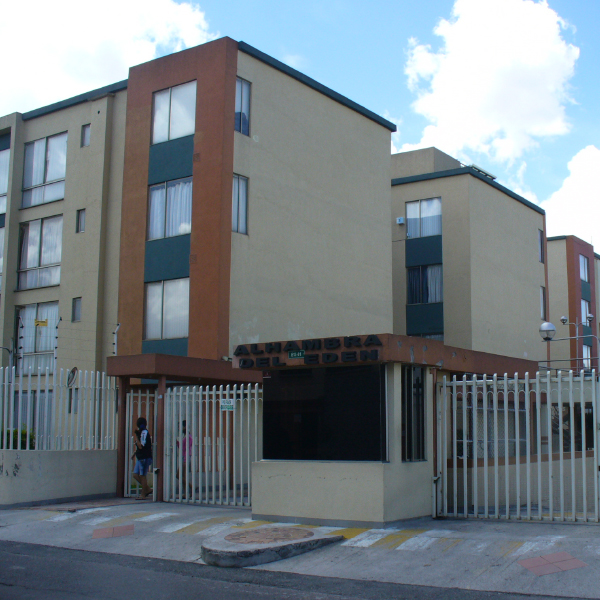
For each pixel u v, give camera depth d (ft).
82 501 44.68
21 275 78.23
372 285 79.77
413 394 35.45
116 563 28.81
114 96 73.41
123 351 66.49
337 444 34.22
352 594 23.41
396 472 33.32
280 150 69.72
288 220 69.72
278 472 35.24
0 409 42.80
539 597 22.30
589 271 135.95
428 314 91.04
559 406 33.12
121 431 47.52
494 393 34.63
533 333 102.12
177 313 63.93
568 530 29.53
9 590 24.40
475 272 89.81
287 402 35.96
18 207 79.41
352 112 79.92
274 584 24.95
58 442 44.80
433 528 31.86
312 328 70.95
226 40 64.59
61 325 73.10
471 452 40.96
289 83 71.67
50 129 78.18
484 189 94.32
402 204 94.99
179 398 44.65
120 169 71.56
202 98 65.10
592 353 132.98
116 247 70.38
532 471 44.96
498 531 30.01
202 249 62.80
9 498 41.24
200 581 25.43
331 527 33.09
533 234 105.91
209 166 63.57
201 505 41.93
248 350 36.99
